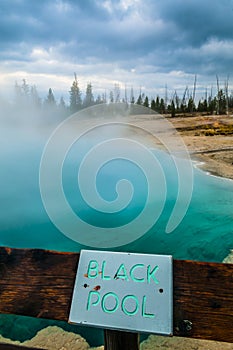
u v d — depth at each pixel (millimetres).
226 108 22359
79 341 2281
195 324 756
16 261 925
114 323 771
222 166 7691
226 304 767
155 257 851
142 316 769
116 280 829
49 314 831
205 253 3697
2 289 889
